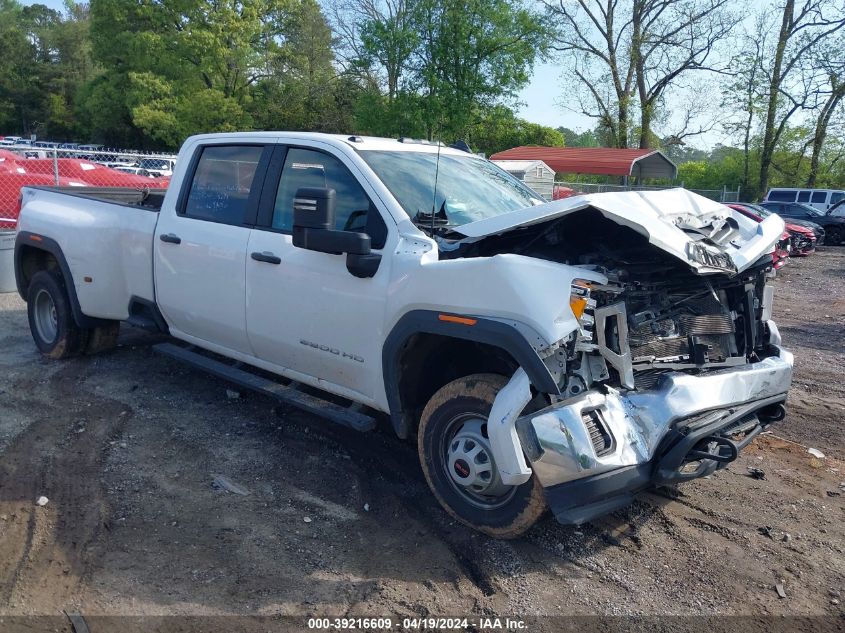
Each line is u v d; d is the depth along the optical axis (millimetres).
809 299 12750
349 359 4152
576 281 3242
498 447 3279
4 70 67688
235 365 5684
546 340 3180
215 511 3914
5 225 12016
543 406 3338
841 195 30969
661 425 3418
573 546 3709
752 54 34188
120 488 4125
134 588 3219
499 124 26531
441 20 24031
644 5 35156
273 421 5188
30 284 6586
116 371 6148
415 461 4625
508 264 3328
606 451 3246
